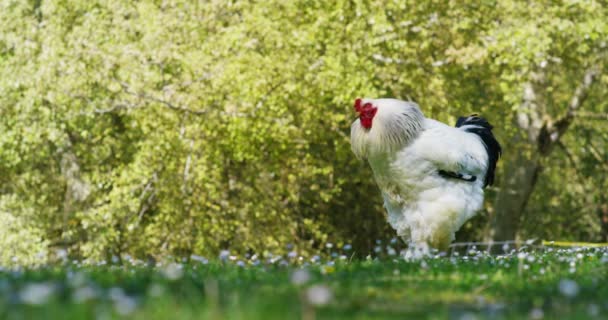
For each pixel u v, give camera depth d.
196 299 4.85
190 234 22.25
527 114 23.86
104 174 21.53
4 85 19.84
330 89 19.39
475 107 22.59
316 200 27.27
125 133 22.11
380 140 10.13
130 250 22.14
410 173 10.14
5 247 21.47
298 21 20.02
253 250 23.89
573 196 32.00
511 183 24.39
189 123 20.20
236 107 19.64
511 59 19.11
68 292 4.94
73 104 19.52
